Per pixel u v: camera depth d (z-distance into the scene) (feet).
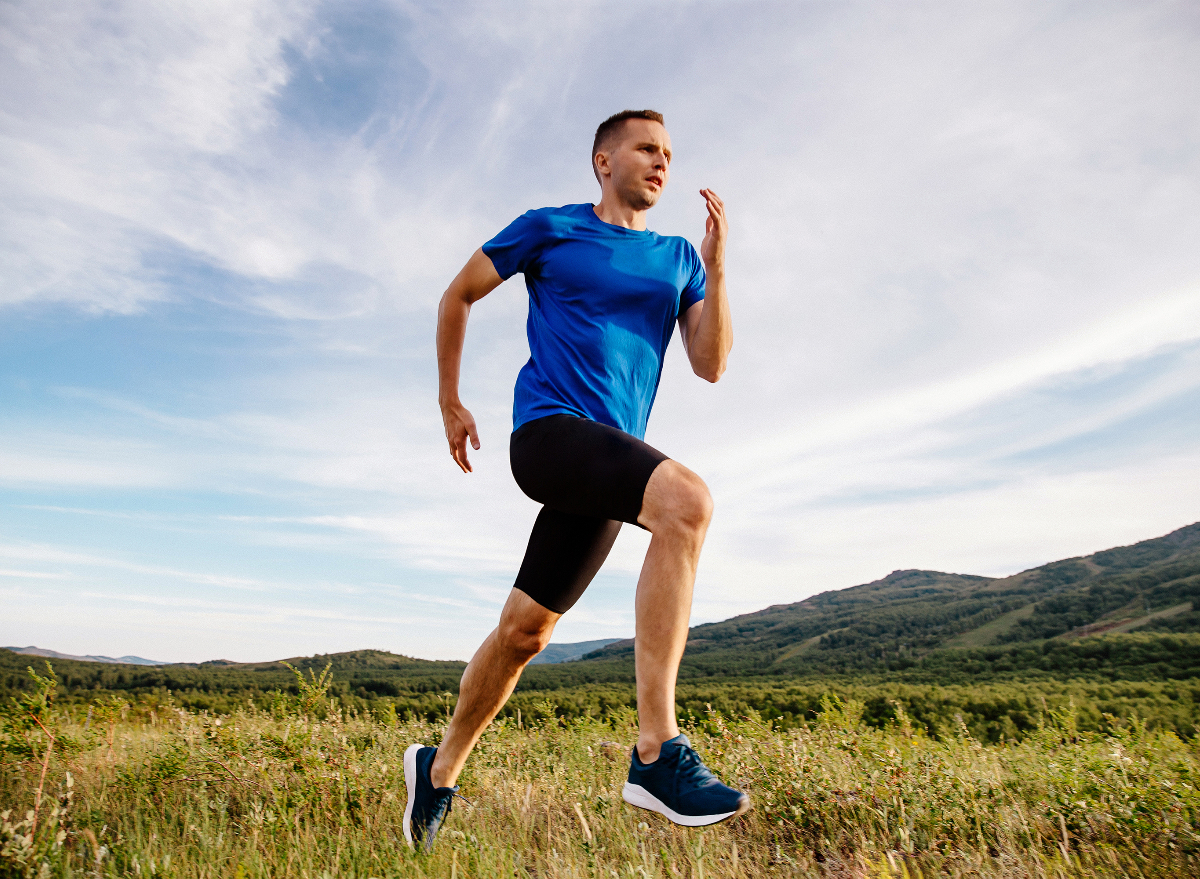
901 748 12.82
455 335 7.48
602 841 9.14
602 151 7.77
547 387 6.82
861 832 9.52
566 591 7.11
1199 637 261.24
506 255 7.21
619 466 5.62
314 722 12.98
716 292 7.24
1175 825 9.42
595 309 6.98
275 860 8.00
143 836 9.10
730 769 12.14
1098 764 11.42
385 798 11.03
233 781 11.62
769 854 9.20
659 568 5.32
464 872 7.41
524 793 11.63
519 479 6.62
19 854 6.85
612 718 18.78
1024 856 8.92
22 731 12.46
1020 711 55.11
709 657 629.51
